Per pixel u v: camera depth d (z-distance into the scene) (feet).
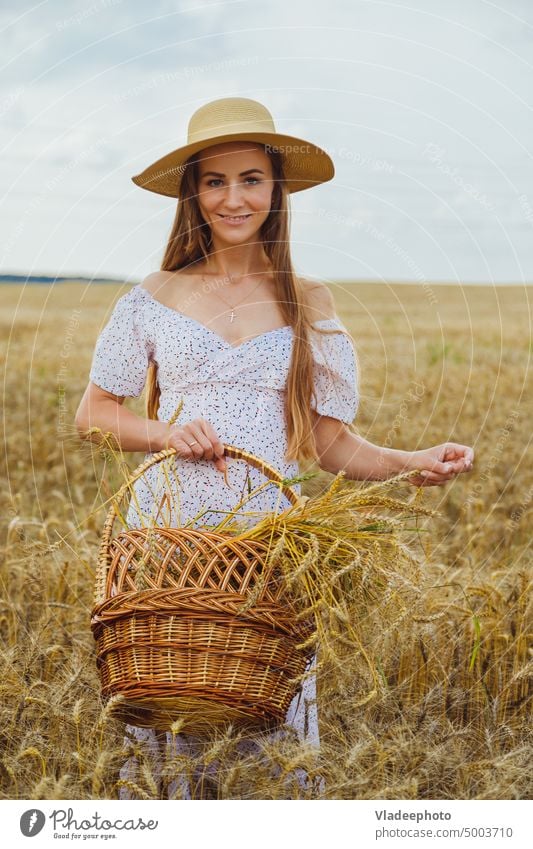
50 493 21.04
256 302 10.48
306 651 8.63
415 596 9.00
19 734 9.45
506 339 50.42
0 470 23.49
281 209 10.62
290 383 10.28
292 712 9.73
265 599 8.32
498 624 11.78
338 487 9.18
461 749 9.73
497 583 12.91
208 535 8.52
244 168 10.19
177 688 8.06
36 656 10.56
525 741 10.30
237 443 10.16
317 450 10.89
